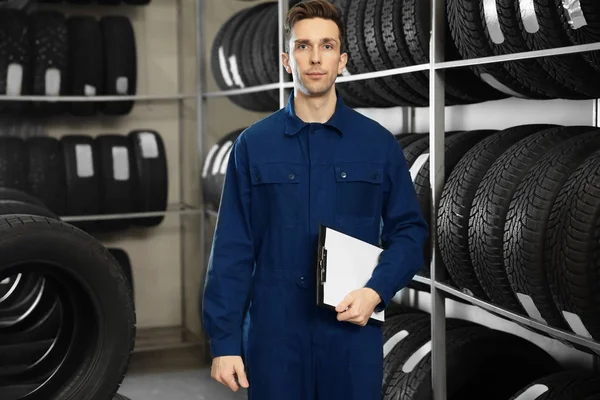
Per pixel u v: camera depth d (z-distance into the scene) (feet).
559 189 6.55
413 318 10.44
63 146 15.89
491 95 9.27
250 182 6.59
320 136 6.54
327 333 6.40
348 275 6.29
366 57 9.85
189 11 18.11
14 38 15.26
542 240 6.51
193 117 18.42
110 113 16.63
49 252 6.82
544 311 6.82
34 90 15.48
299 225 6.47
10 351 8.98
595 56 6.28
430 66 8.45
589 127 7.52
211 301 6.49
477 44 7.64
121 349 7.29
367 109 13.14
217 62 15.15
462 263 8.07
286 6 12.14
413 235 6.64
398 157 6.76
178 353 16.94
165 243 18.56
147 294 18.47
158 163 16.25
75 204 15.70
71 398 7.11
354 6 9.90
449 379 8.86
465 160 8.26
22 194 13.66
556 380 7.42
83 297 7.17
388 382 9.34
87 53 15.80
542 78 7.37
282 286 6.46
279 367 6.46
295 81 6.44
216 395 13.79
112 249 17.13
